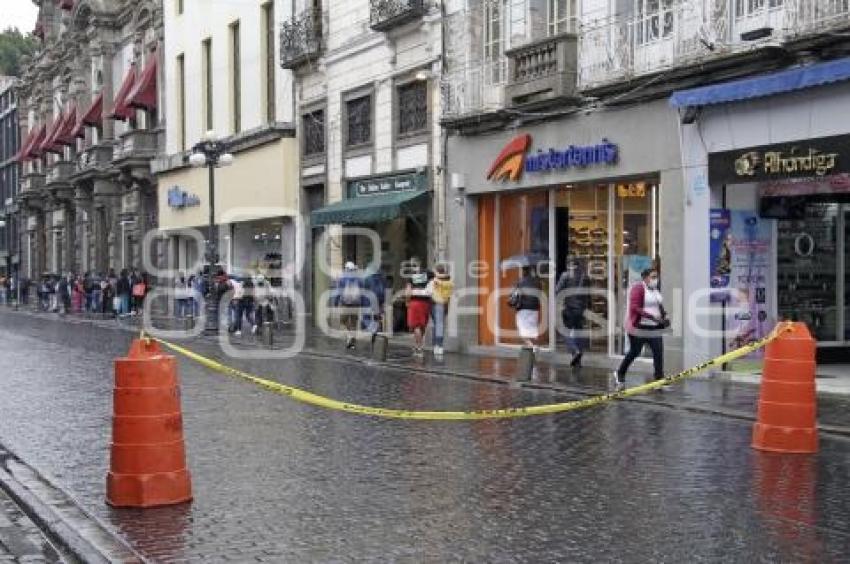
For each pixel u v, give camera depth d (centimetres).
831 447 1013
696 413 1245
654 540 677
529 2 2003
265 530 711
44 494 827
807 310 1658
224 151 3114
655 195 1752
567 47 1848
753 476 873
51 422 1219
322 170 2878
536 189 2008
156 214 4316
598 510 759
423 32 2339
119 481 776
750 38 1456
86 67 5191
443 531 705
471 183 2172
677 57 1586
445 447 1022
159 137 4200
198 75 3778
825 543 666
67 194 5578
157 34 4191
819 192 1534
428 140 2331
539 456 970
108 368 1897
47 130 5956
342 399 1408
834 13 1355
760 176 1482
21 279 6006
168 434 786
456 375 1716
